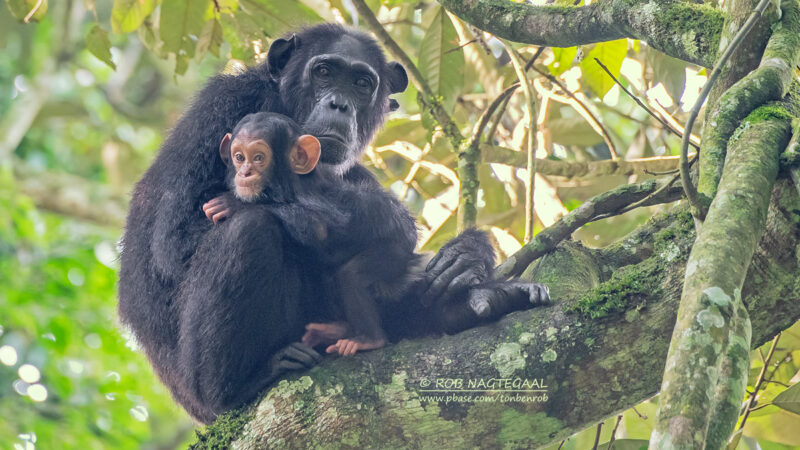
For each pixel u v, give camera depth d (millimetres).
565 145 17688
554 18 10016
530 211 11766
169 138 11438
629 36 9812
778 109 8289
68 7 25297
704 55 9242
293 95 12117
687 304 6488
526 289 9062
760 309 8023
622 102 20531
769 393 11758
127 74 27375
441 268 10008
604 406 8211
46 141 27641
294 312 9812
